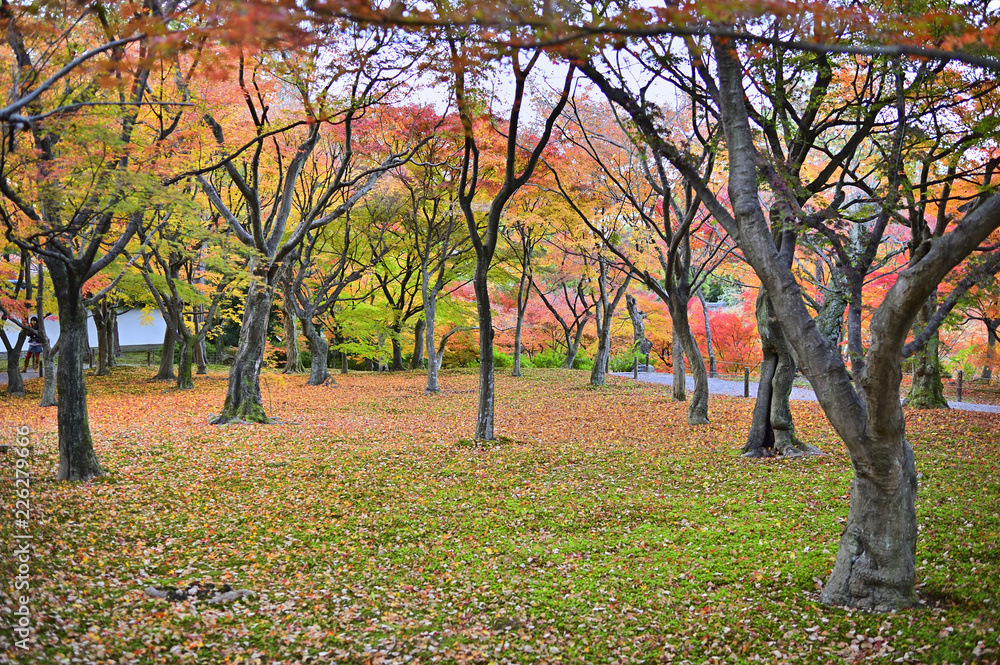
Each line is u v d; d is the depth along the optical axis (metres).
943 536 7.48
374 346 30.75
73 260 10.14
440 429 16.06
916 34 4.07
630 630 5.94
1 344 35.16
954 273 7.14
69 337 10.48
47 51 7.11
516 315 31.89
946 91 7.32
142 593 6.47
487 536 8.58
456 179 18.27
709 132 10.52
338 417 18.06
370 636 5.90
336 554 7.96
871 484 5.88
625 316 32.59
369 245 28.34
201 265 24.77
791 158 9.28
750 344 28.86
